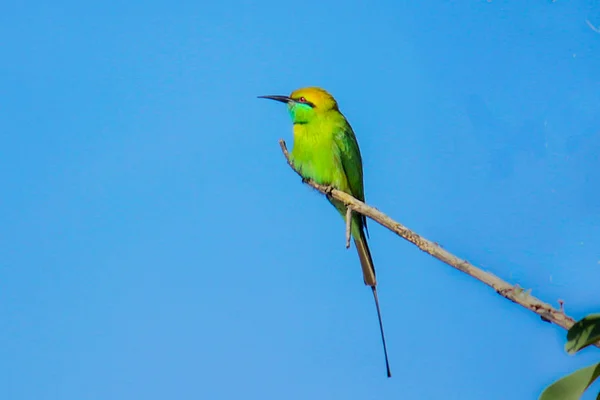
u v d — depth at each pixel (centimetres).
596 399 311
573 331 305
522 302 377
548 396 303
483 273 407
